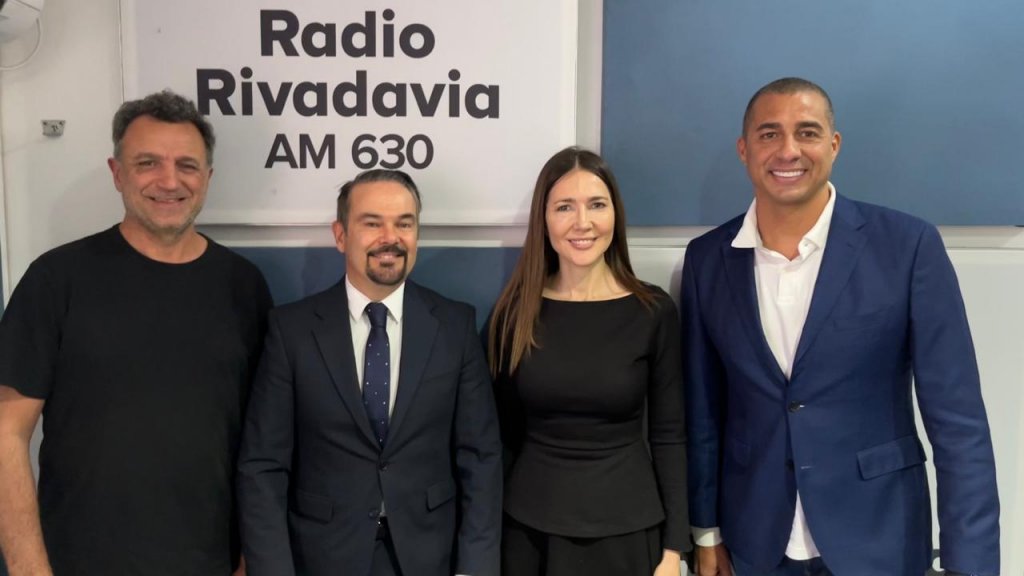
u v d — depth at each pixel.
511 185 1.66
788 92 1.26
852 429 1.30
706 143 1.65
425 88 1.63
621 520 1.35
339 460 1.31
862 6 1.62
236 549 1.42
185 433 1.30
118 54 1.62
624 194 1.67
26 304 1.26
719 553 1.53
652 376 1.46
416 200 1.38
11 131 1.62
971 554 1.23
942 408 1.27
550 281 1.55
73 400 1.26
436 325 1.38
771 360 1.33
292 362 1.33
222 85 1.61
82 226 1.65
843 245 1.30
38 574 1.22
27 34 1.60
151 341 1.29
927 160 1.65
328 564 1.30
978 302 1.69
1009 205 1.65
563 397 1.39
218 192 1.63
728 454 1.44
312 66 1.62
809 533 1.35
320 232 1.68
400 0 1.61
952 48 1.62
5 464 1.21
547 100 1.64
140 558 1.27
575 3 1.61
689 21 1.63
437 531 1.36
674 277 1.70
